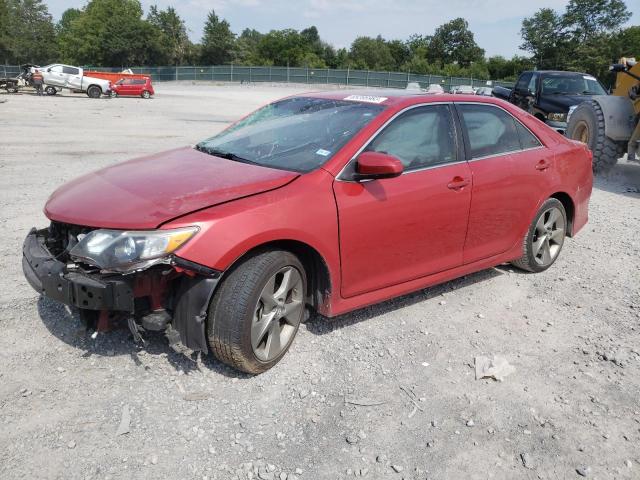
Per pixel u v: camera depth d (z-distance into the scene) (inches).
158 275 115.4
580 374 137.7
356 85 2677.2
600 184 381.7
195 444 106.2
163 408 115.5
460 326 159.8
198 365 130.8
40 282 119.6
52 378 122.7
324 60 3924.7
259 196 123.9
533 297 182.7
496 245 179.5
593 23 3181.6
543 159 188.2
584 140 405.4
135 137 545.6
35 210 252.2
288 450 106.1
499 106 181.8
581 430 116.6
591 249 235.6
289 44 3890.3
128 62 3476.9
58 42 3639.3
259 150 151.7
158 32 3503.9
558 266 212.8
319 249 130.6
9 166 358.6
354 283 142.5
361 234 138.6
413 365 137.9
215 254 113.5
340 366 135.3
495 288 188.5
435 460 106.0
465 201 161.3
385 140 146.6
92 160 397.4
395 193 144.5
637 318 169.9
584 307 176.4
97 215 117.3
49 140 498.6
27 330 141.5
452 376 134.2
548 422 118.7
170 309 120.5
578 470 104.8
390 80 2618.1
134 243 111.3
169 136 563.5
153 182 131.3
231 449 105.5
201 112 936.3
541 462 106.8
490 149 173.6
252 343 122.5
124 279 111.6
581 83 552.1
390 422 115.9
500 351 147.3
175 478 97.7
